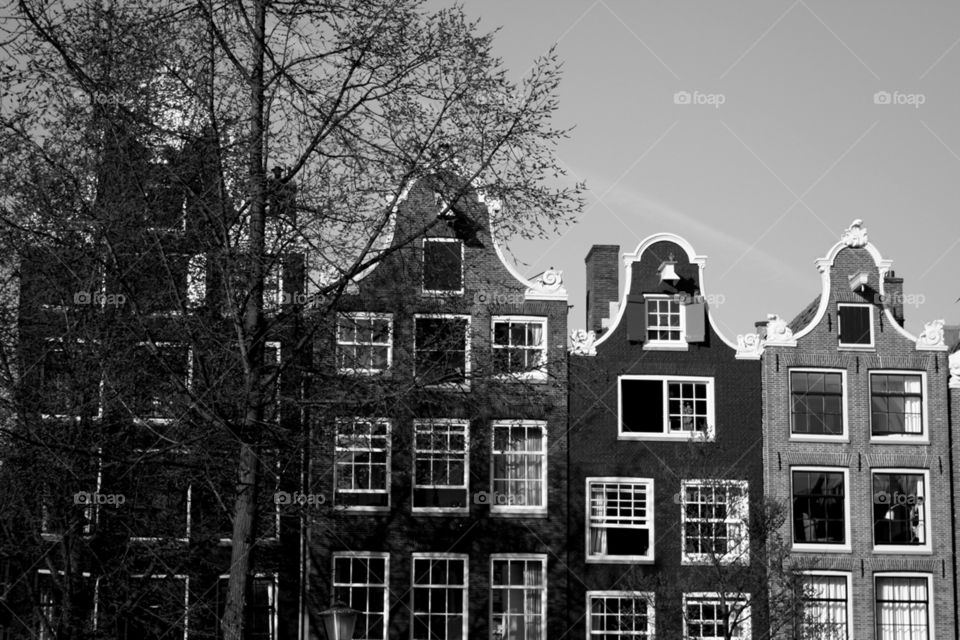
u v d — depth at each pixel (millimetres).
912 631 36344
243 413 19391
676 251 37469
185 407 20406
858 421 37031
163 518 27219
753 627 34344
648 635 33406
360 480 35406
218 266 19266
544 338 36219
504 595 35438
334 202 19719
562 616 35125
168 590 27047
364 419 21812
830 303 37562
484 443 35531
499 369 22469
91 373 24141
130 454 24375
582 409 36219
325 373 21188
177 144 20156
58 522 25688
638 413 36625
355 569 35094
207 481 22250
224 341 20016
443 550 35250
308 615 34375
